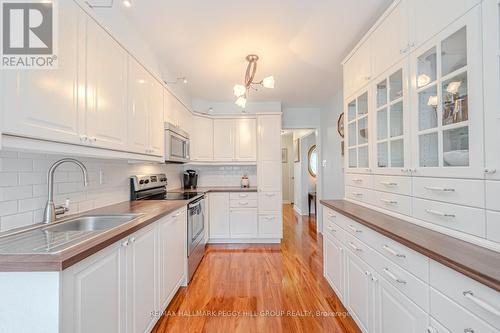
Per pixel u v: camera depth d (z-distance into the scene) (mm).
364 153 2037
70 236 1131
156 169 3043
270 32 2107
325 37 2178
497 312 681
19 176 1268
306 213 6039
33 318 836
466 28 1036
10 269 812
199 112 3902
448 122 1173
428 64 1312
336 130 3783
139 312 1416
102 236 1123
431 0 1237
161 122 2463
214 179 4332
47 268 816
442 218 1178
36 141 1046
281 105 4383
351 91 2176
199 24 1983
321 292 2188
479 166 984
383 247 1299
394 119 1601
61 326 843
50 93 1088
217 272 2656
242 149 3992
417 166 1345
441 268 902
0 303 840
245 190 3734
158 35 2143
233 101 4184
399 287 1166
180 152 2936
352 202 2191
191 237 2512
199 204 2926
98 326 1042
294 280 2441
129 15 1854
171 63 2695
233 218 3721
